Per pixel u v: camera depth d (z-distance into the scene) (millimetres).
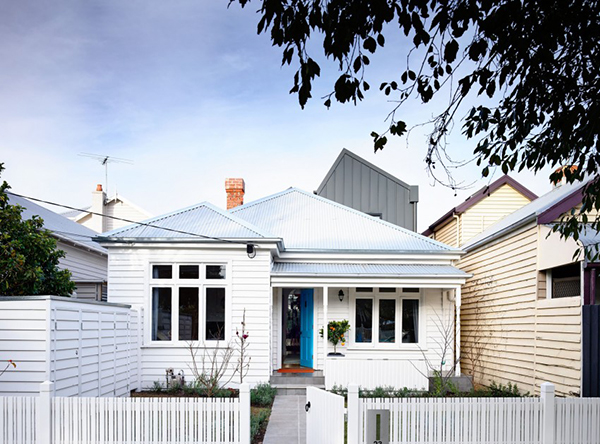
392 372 12078
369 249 14523
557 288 10906
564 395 9844
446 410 6605
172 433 6617
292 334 15781
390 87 4930
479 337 14758
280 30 4027
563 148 5352
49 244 9641
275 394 12039
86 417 6535
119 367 10555
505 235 13039
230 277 12641
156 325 12562
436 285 13516
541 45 4512
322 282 13250
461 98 4832
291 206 17281
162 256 12641
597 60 4727
